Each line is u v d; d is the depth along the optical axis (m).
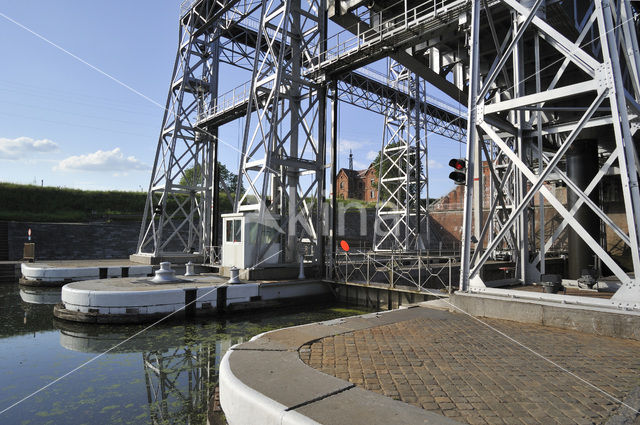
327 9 16.69
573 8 11.14
